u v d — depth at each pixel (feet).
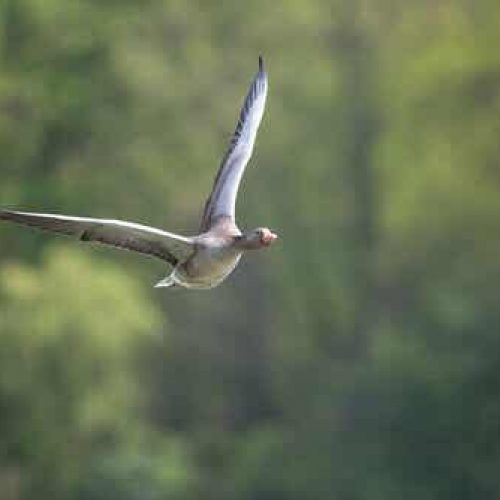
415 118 159.84
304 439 150.82
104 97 139.74
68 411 115.96
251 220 167.84
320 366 165.89
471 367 142.10
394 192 158.92
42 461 117.60
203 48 161.68
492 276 148.66
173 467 126.21
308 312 167.53
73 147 138.51
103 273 119.03
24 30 134.10
